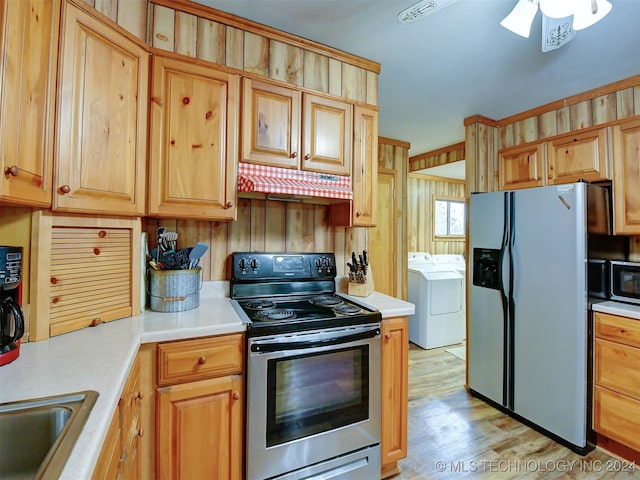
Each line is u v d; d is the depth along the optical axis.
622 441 1.87
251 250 1.92
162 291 1.51
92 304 1.28
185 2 1.55
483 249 2.55
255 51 1.72
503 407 2.41
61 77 1.11
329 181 1.86
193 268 1.59
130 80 1.37
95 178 1.23
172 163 1.50
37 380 0.85
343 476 1.55
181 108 1.52
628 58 1.94
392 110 2.76
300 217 2.07
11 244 1.09
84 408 0.72
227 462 1.33
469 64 2.05
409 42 1.83
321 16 1.64
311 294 1.98
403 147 3.77
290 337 1.40
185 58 1.54
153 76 1.47
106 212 1.28
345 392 1.55
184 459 1.26
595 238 2.05
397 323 1.71
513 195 2.33
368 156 2.02
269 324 1.38
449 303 3.98
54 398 0.76
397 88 2.36
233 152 1.63
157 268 1.53
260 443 1.36
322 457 1.50
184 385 1.27
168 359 1.24
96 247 1.30
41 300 1.13
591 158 2.32
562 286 2.04
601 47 1.82
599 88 2.30
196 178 1.55
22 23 0.94
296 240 2.05
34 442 0.73
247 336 1.36
